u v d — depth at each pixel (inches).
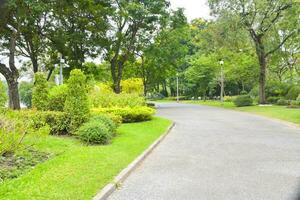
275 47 1363.2
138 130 589.6
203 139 528.7
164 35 1422.2
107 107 757.9
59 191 231.0
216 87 2448.3
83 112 494.6
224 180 284.4
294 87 1393.9
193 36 2322.8
